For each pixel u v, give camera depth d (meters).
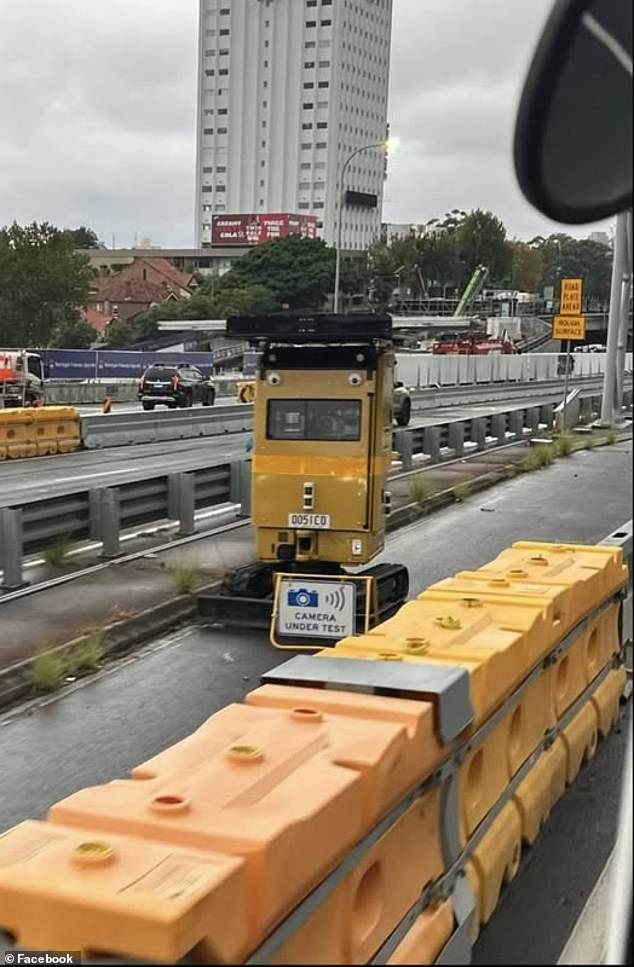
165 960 2.46
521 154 1.40
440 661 4.41
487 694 4.38
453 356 60.75
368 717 3.74
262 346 9.84
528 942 4.19
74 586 10.98
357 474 9.62
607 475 21.22
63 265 75.00
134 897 2.55
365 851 3.31
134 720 7.38
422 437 22.78
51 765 6.55
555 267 118.62
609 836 5.29
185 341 89.56
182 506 13.91
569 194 1.44
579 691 6.29
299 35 163.50
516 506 17.45
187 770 3.36
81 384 44.03
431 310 104.81
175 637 9.54
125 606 10.16
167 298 118.31
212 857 2.76
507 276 117.62
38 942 2.60
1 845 2.96
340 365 9.62
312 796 3.06
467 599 5.55
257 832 2.83
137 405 43.84
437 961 3.72
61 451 26.16
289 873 2.85
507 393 54.28
